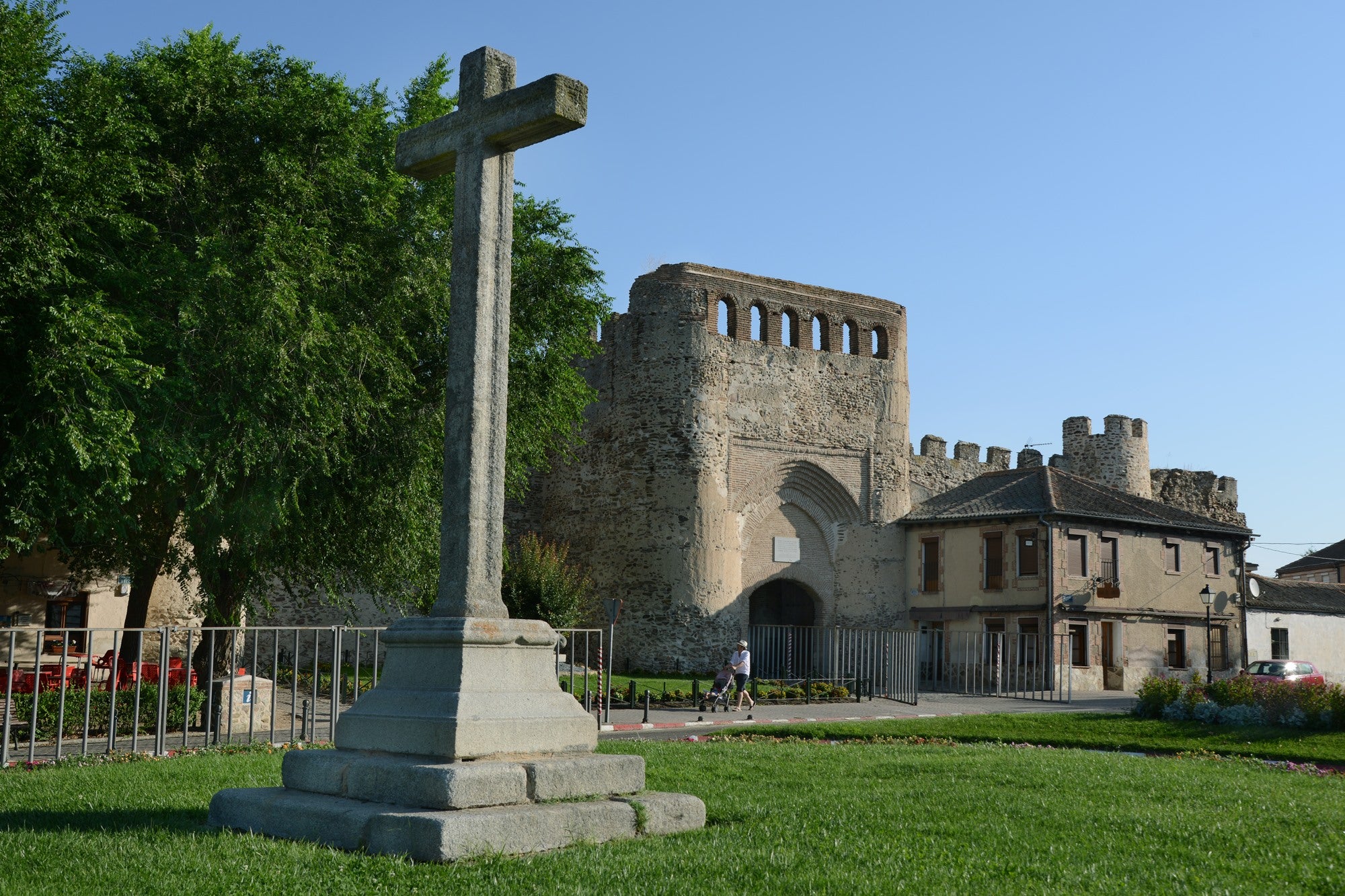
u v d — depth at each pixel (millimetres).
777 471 35562
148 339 13070
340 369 14828
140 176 13477
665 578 33188
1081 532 34500
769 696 24547
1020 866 6020
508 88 7668
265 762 10148
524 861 5566
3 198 11633
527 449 20000
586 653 16281
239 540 15648
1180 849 6621
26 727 12914
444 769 5957
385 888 5066
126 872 5340
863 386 37750
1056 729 17391
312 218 15188
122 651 16016
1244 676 20547
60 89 13344
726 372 34719
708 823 7141
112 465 12680
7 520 12547
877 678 27344
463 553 6871
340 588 18156
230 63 15023
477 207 7340
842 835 6730
